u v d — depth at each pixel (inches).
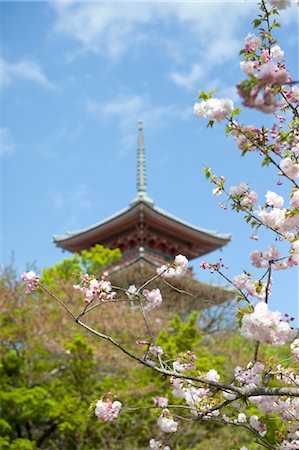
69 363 705.0
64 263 1069.8
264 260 212.8
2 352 693.3
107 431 665.0
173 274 235.5
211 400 227.3
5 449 612.4
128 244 1536.7
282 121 223.9
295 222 202.7
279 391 186.1
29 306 728.3
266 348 637.9
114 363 716.7
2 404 656.4
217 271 223.3
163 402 228.8
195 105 189.3
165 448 233.1
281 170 203.2
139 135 1717.5
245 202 218.2
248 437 543.2
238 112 185.5
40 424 747.4
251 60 213.9
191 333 636.1
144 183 1654.8
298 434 225.9
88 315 756.0
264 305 174.4
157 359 237.0
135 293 228.7
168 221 1483.8
